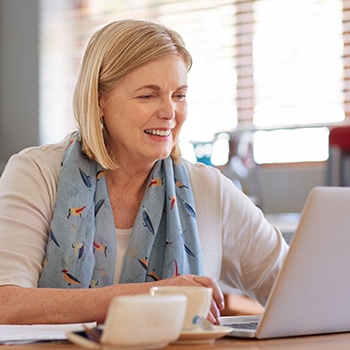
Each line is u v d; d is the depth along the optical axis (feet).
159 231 7.86
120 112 7.46
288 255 5.15
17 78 22.47
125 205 7.89
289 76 19.30
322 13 18.83
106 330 4.08
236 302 14.03
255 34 19.74
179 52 7.52
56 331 5.51
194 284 6.00
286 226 13.00
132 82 7.36
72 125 22.16
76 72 8.29
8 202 7.40
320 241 5.20
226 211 8.30
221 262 8.39
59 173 7.80
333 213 5.15
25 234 7.25
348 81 18.56
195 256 7.84
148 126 7.43
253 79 19.76
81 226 7.50
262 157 19.31
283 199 18.84
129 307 4.07
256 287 8.52
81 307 6.24
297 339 5.49
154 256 7.77
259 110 19.69
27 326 5.86
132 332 4.11
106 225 7.67
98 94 7.59
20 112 22.44
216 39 20.29
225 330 5.17
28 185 7.53
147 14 21.22
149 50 7.35
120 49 7.41
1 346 4.88
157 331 4.24
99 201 7.72
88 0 21.98
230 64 20.10
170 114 7.39
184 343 4.96
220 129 20.16
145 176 7.91
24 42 22.39
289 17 19.26
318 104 18.90
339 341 5.40
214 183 8.37
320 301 5.54
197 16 20.56
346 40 18.53
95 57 7.55
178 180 8.14
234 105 20.01
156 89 7.38
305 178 18.62
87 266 7.43
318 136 18.61
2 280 6.82
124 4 21.50
